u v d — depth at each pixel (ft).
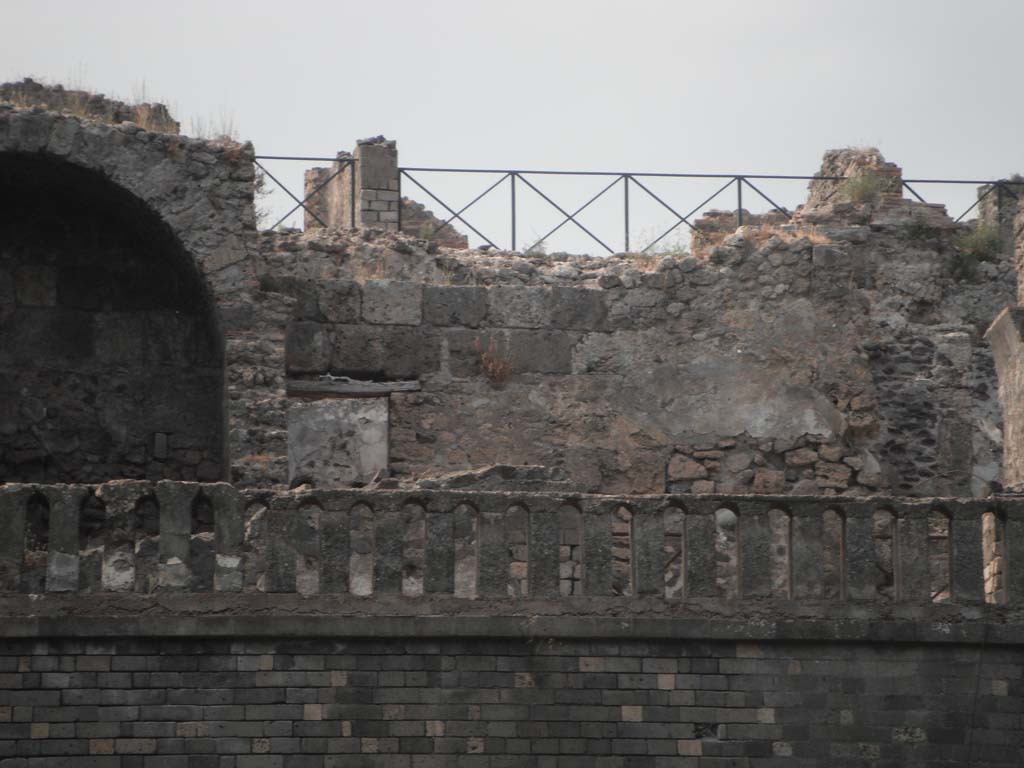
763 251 260.62
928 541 199.93
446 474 243.60
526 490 218.38
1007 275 281.74
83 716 187.73
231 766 188.75
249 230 242.78
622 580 230.27
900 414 268.21
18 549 189.98
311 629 191.42
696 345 257.75
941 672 197.77
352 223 274.36
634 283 258.16
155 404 247.50
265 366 240.32
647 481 254.06
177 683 189.37
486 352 253.85
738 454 255.70
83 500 191.72
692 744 194.39
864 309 272.10
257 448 237.04
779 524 225.56
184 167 241.96
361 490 195.52
